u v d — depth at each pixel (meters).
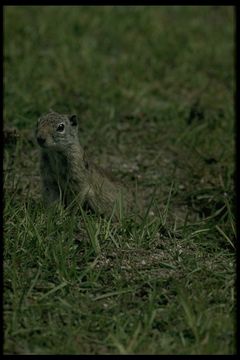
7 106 14.80
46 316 8.01
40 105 15.12
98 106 15.66
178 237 10.17
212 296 8.55
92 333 7.79
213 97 16.61
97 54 18.55
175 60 18.47
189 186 13.02
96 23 20.22
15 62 17.19
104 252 9.37
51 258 8.92
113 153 13.98
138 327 7.61
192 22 21.17
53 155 10.73
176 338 7.73
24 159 13.13
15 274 8.50
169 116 15.42
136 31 20.17
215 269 9.28
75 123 10.85
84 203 10.91
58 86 16.48
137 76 17.38
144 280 8.77
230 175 13.02
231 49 19.45
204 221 11.09
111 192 11.38
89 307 8.21
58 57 17.91
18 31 19.06
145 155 14.00
